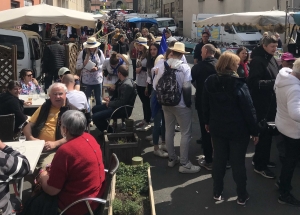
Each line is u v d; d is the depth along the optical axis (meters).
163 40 6.16
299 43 8.73
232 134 3.86
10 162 2.70
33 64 9.66
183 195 4.46
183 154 4.99
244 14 9.36
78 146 3.00
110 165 3.29
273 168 5.21
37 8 9.48
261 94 4.68
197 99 4.98
